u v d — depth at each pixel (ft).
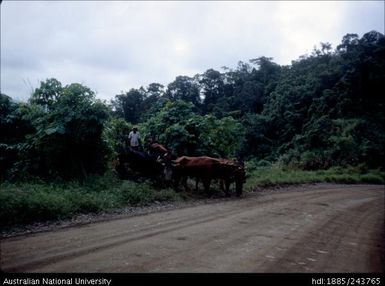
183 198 44.45
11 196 28.22
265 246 24.53
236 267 19.36
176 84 314.55
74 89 42.80
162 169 47.11
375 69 224.12
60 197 31.78
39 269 17.12
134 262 18.85
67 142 42.42
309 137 187.01
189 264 19.19
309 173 108.58
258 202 46.91
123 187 40.65
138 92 260.62
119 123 55.88
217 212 36.96
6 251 19.72
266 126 241.14
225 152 62.85
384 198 69.87
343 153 153.69
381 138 184.96
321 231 32.04
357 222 39.68
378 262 24.31
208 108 302.86
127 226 27.66
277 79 320.09
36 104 44.80
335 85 233.76
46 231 24.98
